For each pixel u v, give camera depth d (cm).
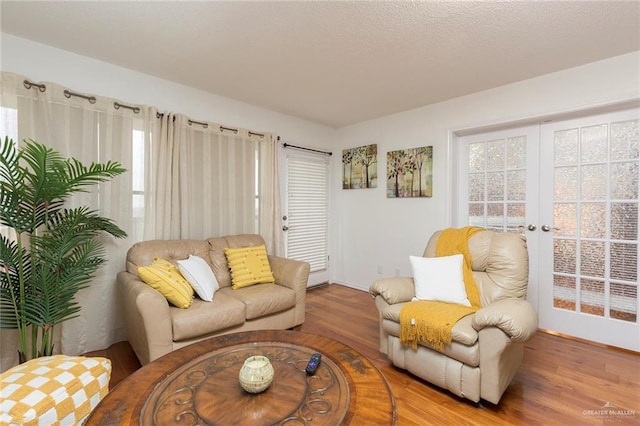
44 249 188
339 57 234
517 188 296
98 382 135
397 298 219
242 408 101
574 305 266
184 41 213
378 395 107
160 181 269
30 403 112
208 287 233
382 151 391
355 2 170
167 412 98
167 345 191
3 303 183
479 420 161
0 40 203
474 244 229
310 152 416
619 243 244
